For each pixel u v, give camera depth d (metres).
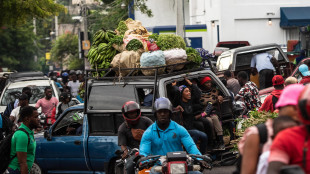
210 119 12.86
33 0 31.98
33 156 10.52
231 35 39.06
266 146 5.58
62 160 13.47
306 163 4.95
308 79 14.26
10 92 23.16
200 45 43.03
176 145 9.02
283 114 5.40
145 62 12.63
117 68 13.05
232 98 13.94
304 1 38.66
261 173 5.53
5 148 10.16
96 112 12.77
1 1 31.80
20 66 88.12
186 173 7.88
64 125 13.85
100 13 59.72
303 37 30.44
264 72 20.75
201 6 47.41
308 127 4.97
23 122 10.30
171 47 13.16
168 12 53.16
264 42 39.16
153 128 8.99
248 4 38.88
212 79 13.51
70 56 95.44
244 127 11.15
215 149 13.00
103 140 12.70
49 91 19.23
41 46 98.44
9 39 84.00
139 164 8.50
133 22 14.32
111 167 12.75
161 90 12.02
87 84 13.02
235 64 21.86
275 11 38.81
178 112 12.05
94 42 14.09
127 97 12.50
